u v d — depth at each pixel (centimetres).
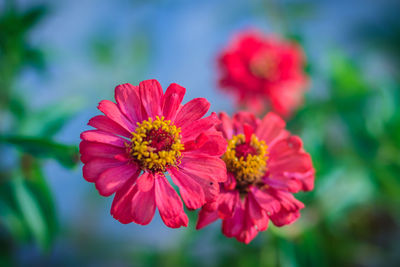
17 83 37
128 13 60
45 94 46
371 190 39
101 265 45
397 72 58
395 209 44
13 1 34
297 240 35
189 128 25
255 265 38
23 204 32
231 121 28
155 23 61
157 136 25
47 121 33
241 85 41
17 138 28
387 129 39
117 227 48
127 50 49
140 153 25
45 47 37
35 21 35
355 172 38
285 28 52
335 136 43
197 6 64
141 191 24
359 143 39
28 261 43
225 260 39
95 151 24
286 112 40
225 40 62
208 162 25
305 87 43
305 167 26
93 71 48
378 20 64
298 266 34
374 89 40
